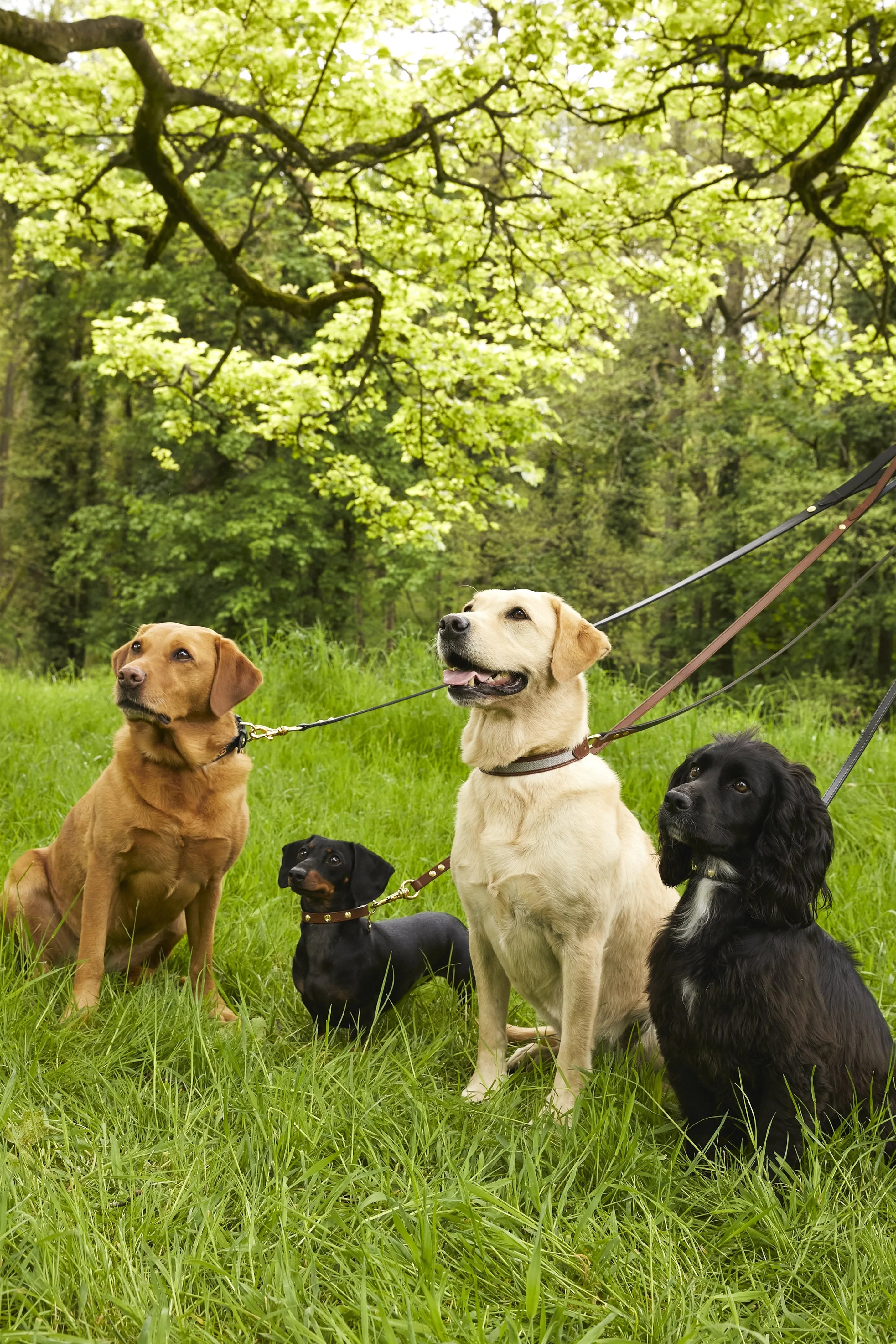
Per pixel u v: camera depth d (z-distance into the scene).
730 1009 2.87
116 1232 2.28
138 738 3.67
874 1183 2.79
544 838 3.42
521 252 9.87
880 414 19.39
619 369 23.05
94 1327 2.01
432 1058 3.57
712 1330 2.13
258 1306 2.08
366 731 7.32
